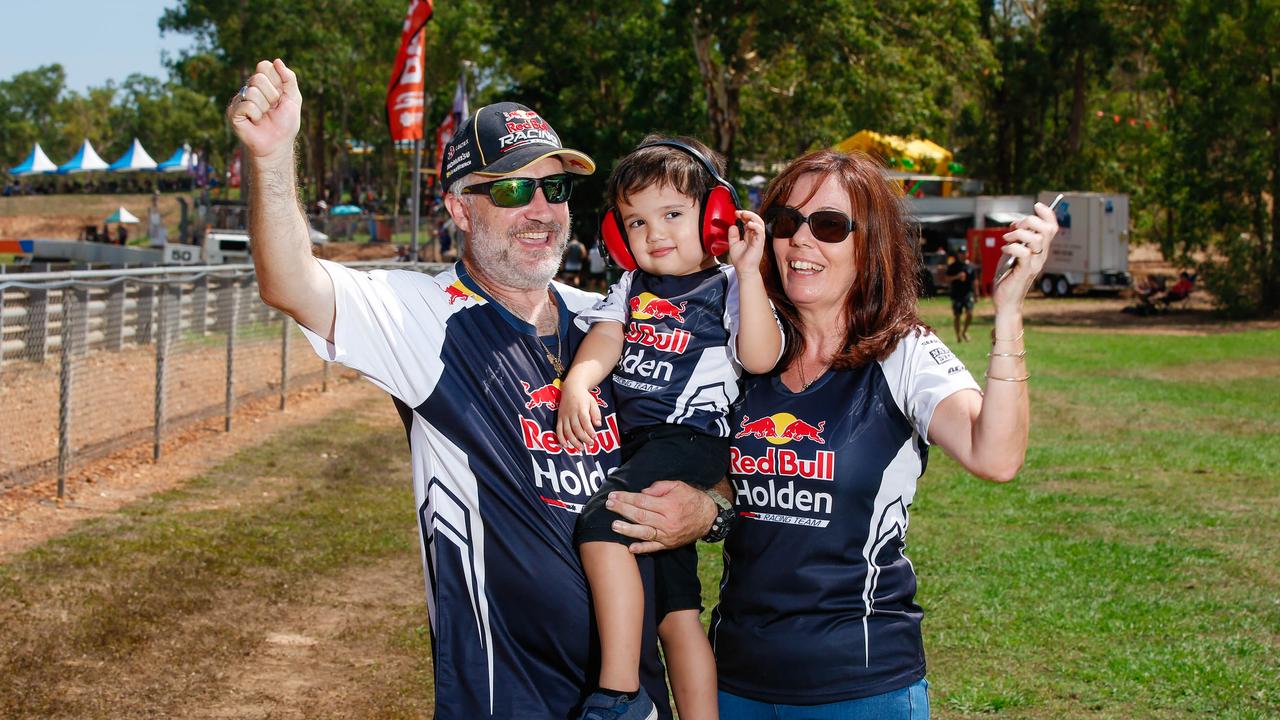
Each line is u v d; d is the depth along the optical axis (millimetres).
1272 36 32281
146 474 9758
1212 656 5809
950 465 11008
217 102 74062
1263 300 33469
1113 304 37250
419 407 2855
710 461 2838
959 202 40844
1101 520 8781
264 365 13781
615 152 38500
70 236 78750
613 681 2727
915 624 2807
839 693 2713
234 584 6902
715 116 36219
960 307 25016
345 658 5828
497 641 2848
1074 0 48250
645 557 2852
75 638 5836
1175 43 34781
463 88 26844
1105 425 13703
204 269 11891
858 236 2801
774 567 2783
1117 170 50625
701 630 2973
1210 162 34469
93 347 10055
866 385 2785
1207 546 7969
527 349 2951
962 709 5207
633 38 38594
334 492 9469
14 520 7992
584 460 2889
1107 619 6414
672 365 2910
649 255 3010
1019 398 2553
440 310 2900
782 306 2949
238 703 5199
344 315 2738
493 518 2842
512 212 2906
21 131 136375
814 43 33750
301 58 67250
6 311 8695
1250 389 17219
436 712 2875
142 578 6855
